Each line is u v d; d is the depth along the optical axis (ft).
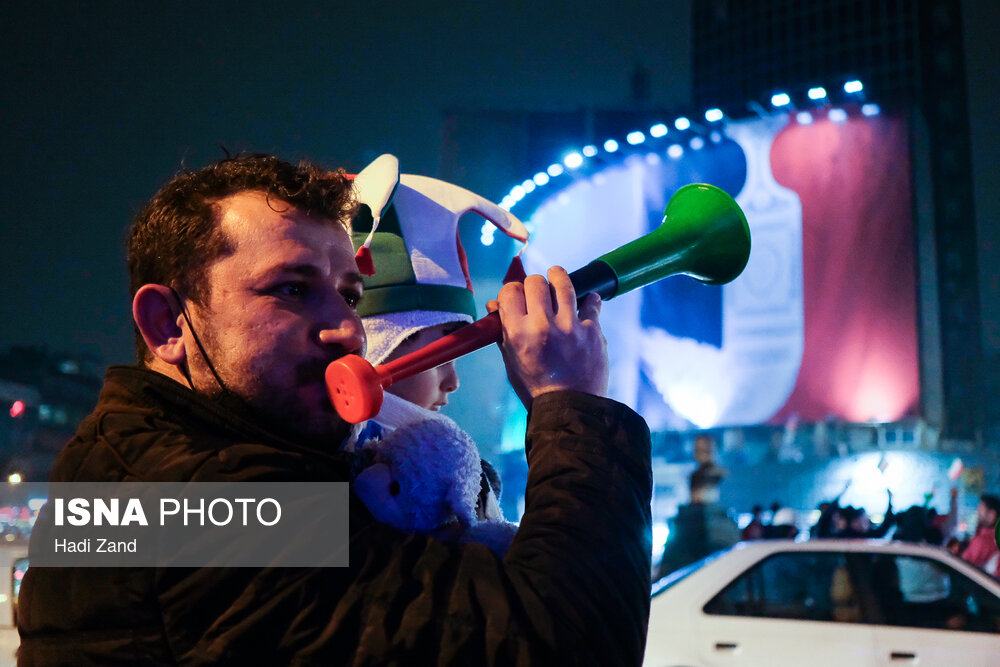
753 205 94.73
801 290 94.27
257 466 2.66
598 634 2.49
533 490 2.77
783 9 241.14
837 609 15.25
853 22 225.35
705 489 22.40
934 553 15.49
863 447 90.48
